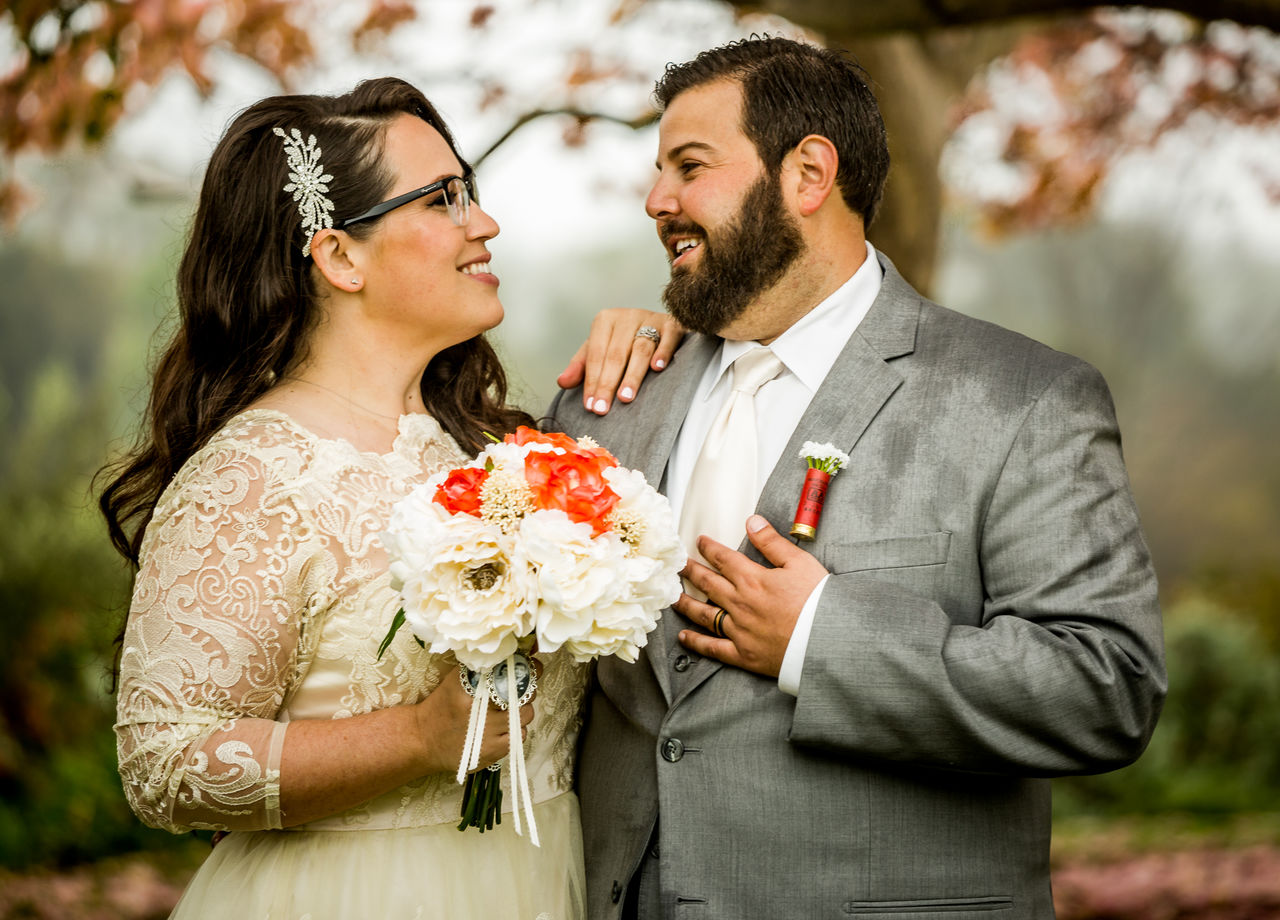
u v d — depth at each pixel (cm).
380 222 211
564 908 209
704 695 204
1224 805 815
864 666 189
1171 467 1991
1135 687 188
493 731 184
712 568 215
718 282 220
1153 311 2091
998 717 185
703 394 236
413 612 171
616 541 173
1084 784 847
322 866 195
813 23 347
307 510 192
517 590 168
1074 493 195
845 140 220
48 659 670
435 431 221
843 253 224
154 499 222
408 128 216
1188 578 1526
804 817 197
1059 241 2112
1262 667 910
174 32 421
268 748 185
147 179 484
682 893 199
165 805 186
